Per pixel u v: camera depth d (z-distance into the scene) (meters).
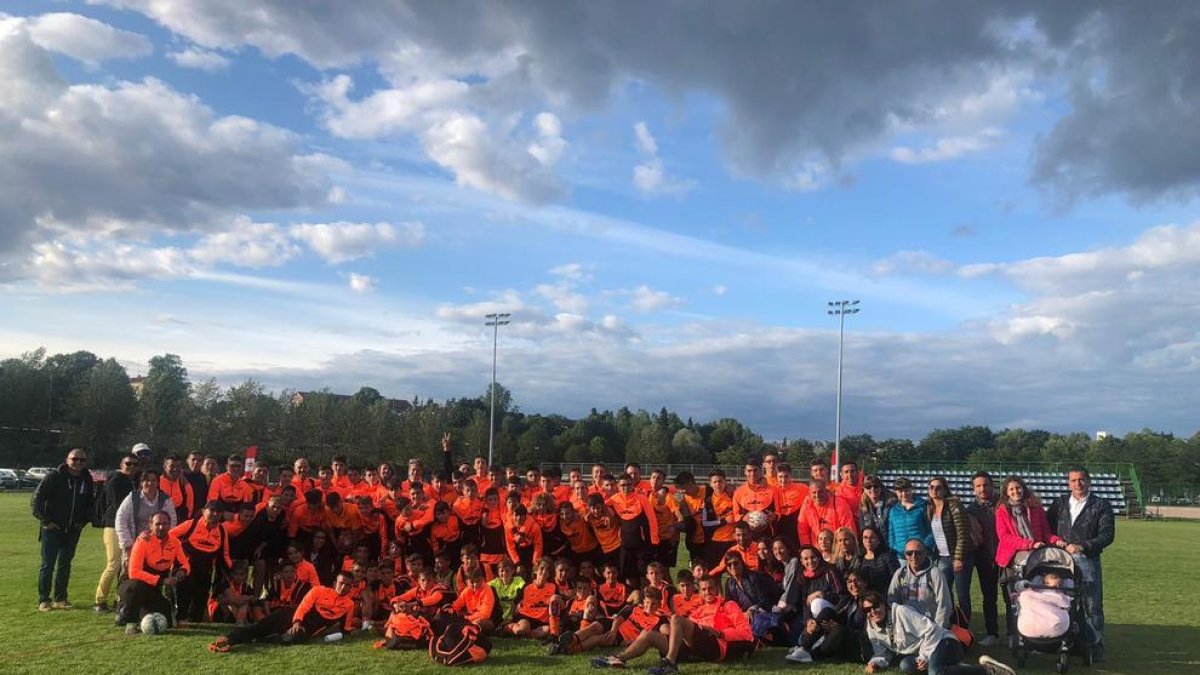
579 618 10.91
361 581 11.64
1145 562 22.84
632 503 12.89
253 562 12.86
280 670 9.04
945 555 10.58
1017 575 10.31
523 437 85.12
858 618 9.96
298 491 13.85
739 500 13.02
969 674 8.81
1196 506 73.62
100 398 71.50
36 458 76.12
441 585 11.22
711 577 10.64
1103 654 10.52
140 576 11.12
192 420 66.31
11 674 8.60
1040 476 59.19
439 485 15.70
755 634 10.47
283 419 66.88
